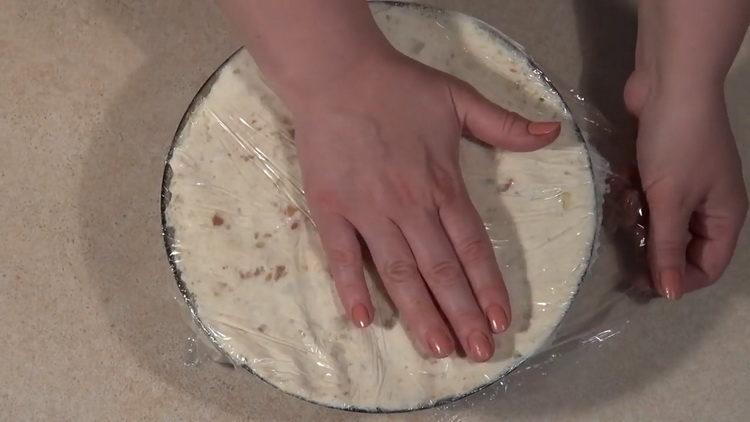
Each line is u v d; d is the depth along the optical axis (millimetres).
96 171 692
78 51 709
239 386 668
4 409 664
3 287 676
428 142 571
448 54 614
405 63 579
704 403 674
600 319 646
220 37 714
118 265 681
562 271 582
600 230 618
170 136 698
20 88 703
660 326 680
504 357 573
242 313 574
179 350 670
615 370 676
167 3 717
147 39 713
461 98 579
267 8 546
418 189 565
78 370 669
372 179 566
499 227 586
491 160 593
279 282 577
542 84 609
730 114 702
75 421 663
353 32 563
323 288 577
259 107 599
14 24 712
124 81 706
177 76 708
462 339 553
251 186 588
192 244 581
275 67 565
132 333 673
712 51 603
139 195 690
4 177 690
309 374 569
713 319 682
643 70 639
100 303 676
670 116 613
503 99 606
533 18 719
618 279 641
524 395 671
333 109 570
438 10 619
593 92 706
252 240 582
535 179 592
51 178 691
